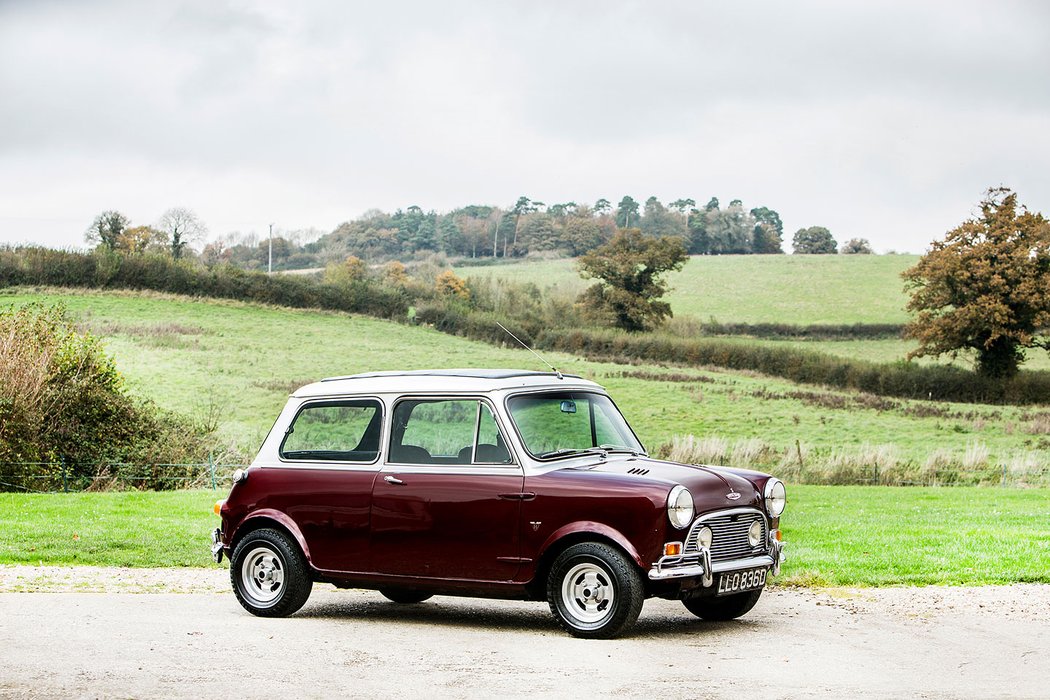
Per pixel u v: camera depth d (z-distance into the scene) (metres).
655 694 6.45
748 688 6.60
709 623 9.00
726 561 8.36
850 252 174.50
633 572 7.93
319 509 9.25
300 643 8.17
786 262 121.44
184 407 48.09
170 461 27.70
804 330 89.00
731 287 109.56
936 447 45.25
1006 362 61.91
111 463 26.72
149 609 9.88
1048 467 33.75
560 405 9.05
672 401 56.28
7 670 7.23
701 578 8.07
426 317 82.69
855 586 11.00
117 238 100.38
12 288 72.94
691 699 6.34
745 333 88.94
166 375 55.88
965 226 62.03
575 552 8.10
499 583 8.44
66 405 26.73
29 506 19.58
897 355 81.81
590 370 65.88
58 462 26.05
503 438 8.59
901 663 7.32
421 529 8.75
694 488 8.22
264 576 9.57
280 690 6.67
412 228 168.50
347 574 9.11
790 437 47.69
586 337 75.06
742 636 8.35
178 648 7.97
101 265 76.38
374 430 9.22
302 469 9.44
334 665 7.36
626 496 7.99
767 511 8.95
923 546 13.47
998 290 60.72
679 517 7.90
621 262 86.69
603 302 87.12
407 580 8.85
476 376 9.01
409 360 67.19
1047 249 60.88
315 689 6.68
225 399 50.94
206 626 8.94
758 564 8.55
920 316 64.12
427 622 9.27
